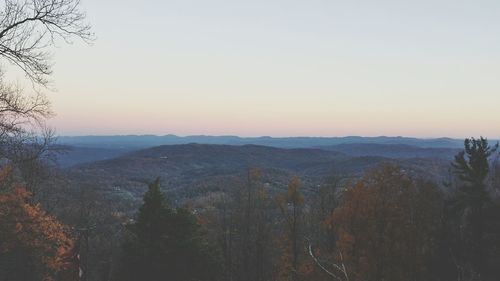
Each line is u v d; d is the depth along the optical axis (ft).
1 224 61.52
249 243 142.92
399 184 104.22
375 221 99.40
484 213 81.76
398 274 95.91
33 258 64.95
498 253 77.00
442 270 86.38
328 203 125.59
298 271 105.70
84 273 114.42
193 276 80.33
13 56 29.78
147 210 82.43
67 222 117.50
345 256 94.27
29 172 67.67
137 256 78.13
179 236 81.82
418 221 100.68
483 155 84.28
